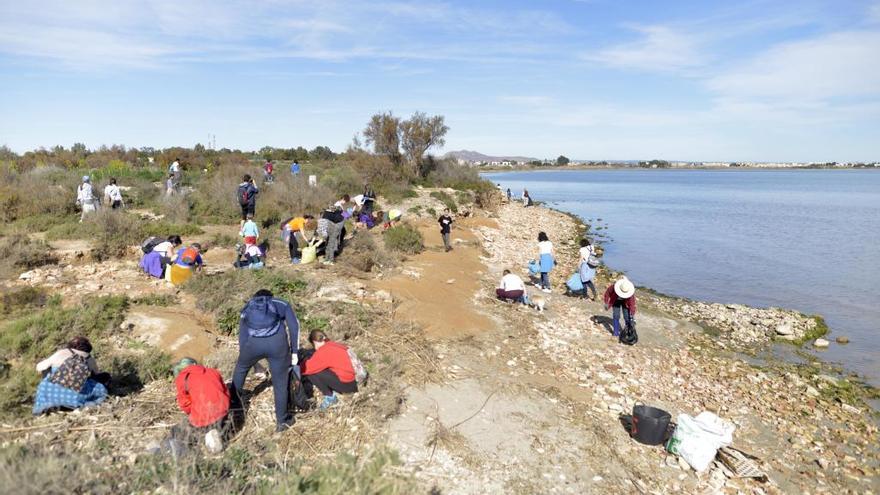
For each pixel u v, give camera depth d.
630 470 6.23
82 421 5.56
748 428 8.27
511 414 7.01
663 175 186.75
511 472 5.80
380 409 6.39
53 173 21.52
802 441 8.05
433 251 16.94
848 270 21.41
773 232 32.28
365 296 10.33
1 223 14.41
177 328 7.79
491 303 12.03
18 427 5.29
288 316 5.92
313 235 13.96
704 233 31.69
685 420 6.56
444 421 6.55
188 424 5.43
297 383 6.21
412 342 8.55
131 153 36.12
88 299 8.40
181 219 16.36
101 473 4.71
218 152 43.78
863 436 8.47
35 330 6.93
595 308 13.41
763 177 162.12
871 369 11.53
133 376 6.58
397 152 33.69
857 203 55.75
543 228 29.34
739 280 19.66
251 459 5.26
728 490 6.24
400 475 5.25
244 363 5.86
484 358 8.74
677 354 11.26
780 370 11.18
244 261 11.70
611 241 28.11
